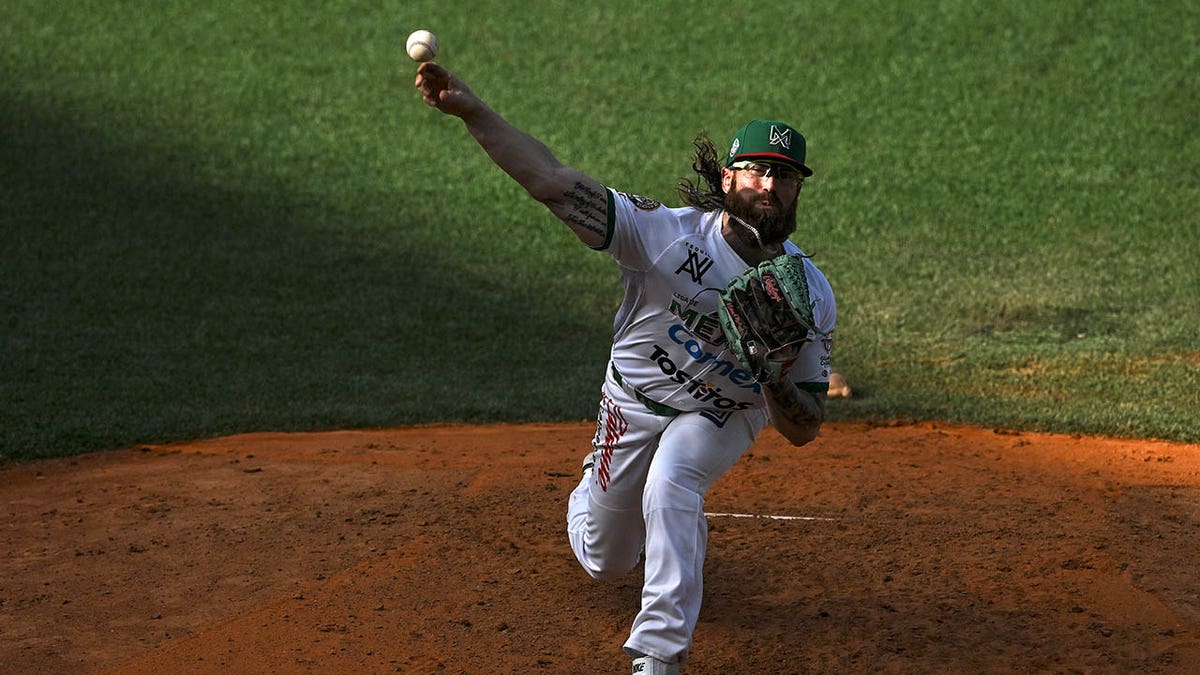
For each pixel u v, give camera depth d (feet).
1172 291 144.97
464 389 116.37
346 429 103.19
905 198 179.93
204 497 79.30
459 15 238.68
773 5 236.63
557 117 206.18
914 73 213.25
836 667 54.75
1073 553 67.00
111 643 57.36
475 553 68.28
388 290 151.84
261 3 242.58
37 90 211.61
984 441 94.53
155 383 117.19
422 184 186.29
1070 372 117.39
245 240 167.22
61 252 161.07
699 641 57.47
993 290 148.05
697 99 210.38
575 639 57.82
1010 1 230.68
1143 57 212.84
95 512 76.64
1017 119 199.52
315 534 71.56
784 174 49.08
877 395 110.42
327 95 212.64
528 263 162.30
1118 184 180.75
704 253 49.42
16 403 108.88
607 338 136.05
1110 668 53.98
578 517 58.95
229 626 59.11
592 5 240.73
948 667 54.49
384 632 58.44
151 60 222.48
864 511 74.79
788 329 47.21
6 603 61.98
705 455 51.37
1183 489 79.20
